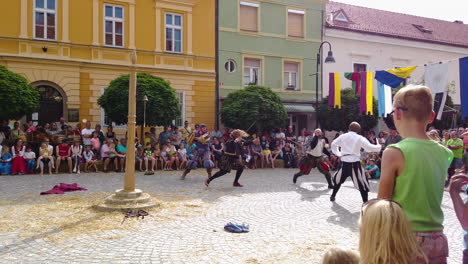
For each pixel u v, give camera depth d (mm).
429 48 26844
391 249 1839
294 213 7254
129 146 7832
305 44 23094
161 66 19203
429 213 2318
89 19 17812
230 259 4602
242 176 13281
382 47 25281
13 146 12852
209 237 5547
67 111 17312
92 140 14422
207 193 9391
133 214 6805
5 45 16297
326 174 10438
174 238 5477
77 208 7320
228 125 18531
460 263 4578
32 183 10648
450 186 2750
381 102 12250
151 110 15367
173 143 15828
